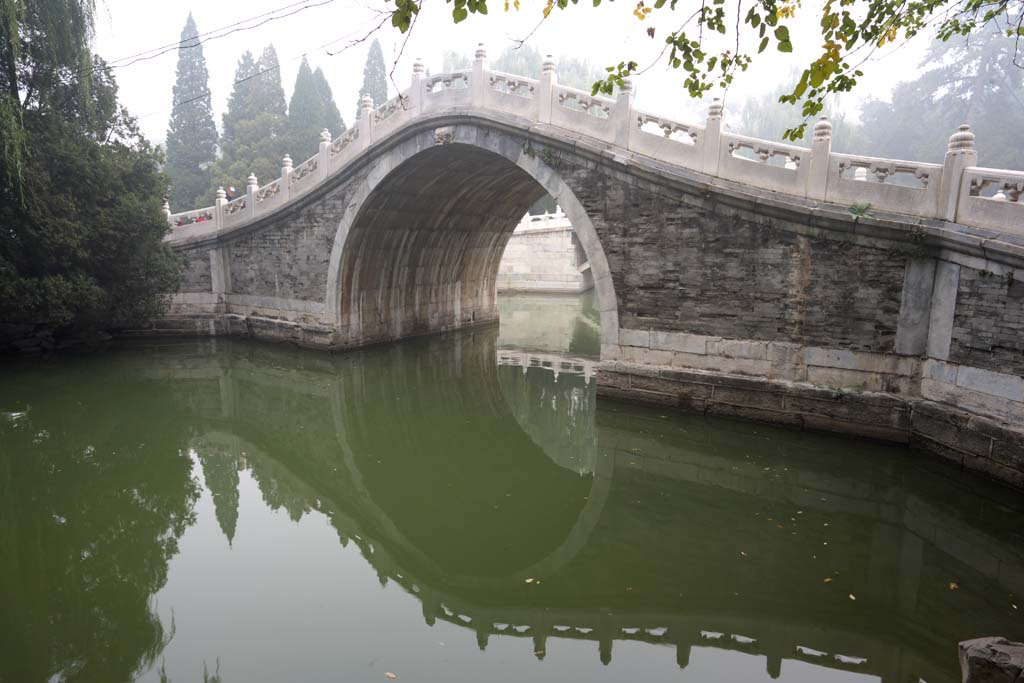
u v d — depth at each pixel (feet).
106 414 43.86
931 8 21.86
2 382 49.80
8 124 45.80
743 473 32.45
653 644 19.80
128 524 28.48
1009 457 27.07
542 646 19.63
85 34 54.08
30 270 51.55
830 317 33.86
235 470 35.27
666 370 39.40
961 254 29.01
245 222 64.44
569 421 45.93
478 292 84.28
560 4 17.03
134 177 57.98
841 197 32.94
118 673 18.08
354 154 55.36
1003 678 15.38
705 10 17.63
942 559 24.67
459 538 27.37
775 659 18.98
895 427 32.24
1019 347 26.91
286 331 63.82
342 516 29.60
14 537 27.09
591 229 41.37
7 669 18.42
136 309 59.26
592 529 27.66
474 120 46.37
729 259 36.55
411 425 43.78
